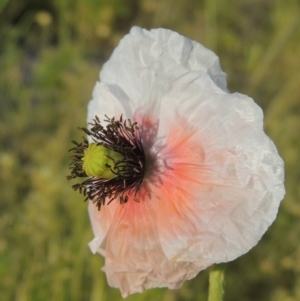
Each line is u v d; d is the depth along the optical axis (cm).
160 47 17
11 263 30
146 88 17
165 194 16
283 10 50
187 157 16
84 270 30
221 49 46
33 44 52
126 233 17
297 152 36
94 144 16
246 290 31
